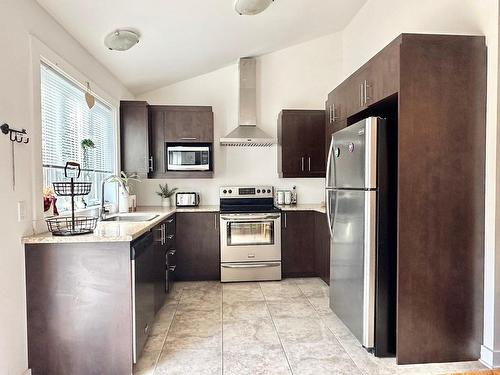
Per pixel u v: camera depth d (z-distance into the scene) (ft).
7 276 6.14
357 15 13.73
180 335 8.76
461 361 7.45
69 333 6.82
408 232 7.28
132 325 6.91
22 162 6.57
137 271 7.18
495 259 7.15
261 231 13.52
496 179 7.10
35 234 6.95
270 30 12.50
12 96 6.27
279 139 14.85
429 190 7.29
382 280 7.64
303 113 14.34
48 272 6.75
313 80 15.51
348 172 8.52
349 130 8.46
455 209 7.34
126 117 13.23
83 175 10.08
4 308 6.06
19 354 6.49
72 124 9.27
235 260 13.43
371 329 7.68
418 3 9.69
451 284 7.38
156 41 10.57
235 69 15.30
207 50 12.53
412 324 7.36
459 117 7.29
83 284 6.81
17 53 6.42
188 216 13.53
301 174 14.37
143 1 8.23
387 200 7.63
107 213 11.14
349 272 8.52
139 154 13.32
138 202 15.11
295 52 15.43
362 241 7.78
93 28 8.75
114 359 6.88
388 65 7.64
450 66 7.25
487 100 7.30
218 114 15.30
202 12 9.55
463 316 7.42
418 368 7.24
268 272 13.53
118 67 11.73
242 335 8.75
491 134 7.19
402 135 7.21
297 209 13.75
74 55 9.09
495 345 7.21
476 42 7.30
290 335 8.75
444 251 7.36
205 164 13.98
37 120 7.02
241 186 15.07
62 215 8.32
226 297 11.64
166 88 15.15
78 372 6.85
